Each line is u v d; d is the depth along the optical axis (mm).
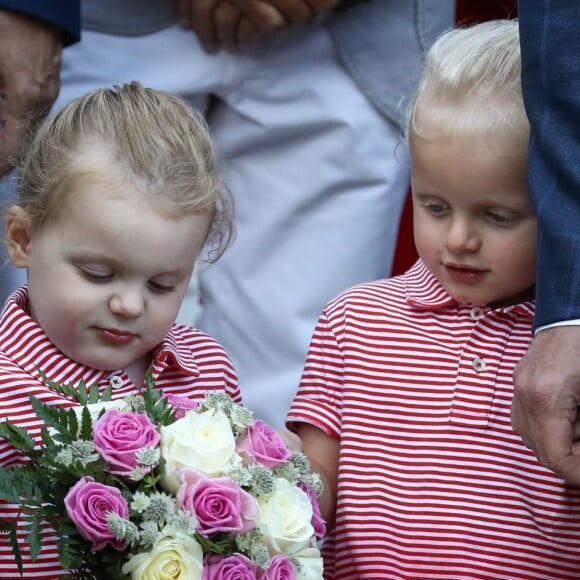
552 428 2908
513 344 3354
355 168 4625
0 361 3160
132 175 3082
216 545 2680
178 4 4516
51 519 2719
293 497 2848
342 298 3570
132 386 3232
